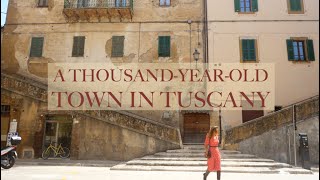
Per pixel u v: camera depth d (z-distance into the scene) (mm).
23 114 19797
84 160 18438
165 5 23531
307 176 12852
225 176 12430
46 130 20156
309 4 22812
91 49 23031
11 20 23906
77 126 19094
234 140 17781
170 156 16656
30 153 19344
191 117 21750
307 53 22047
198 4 23453
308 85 21625
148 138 18297
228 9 22953
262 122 17781
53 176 11852
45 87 20016
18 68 23062
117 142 18562
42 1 24312
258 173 13734
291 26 22500
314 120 17875
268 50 22172
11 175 11914
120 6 23141
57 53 23094
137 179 11320
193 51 22594
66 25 23531
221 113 21250
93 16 23375
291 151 17422
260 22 22641
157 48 22812
